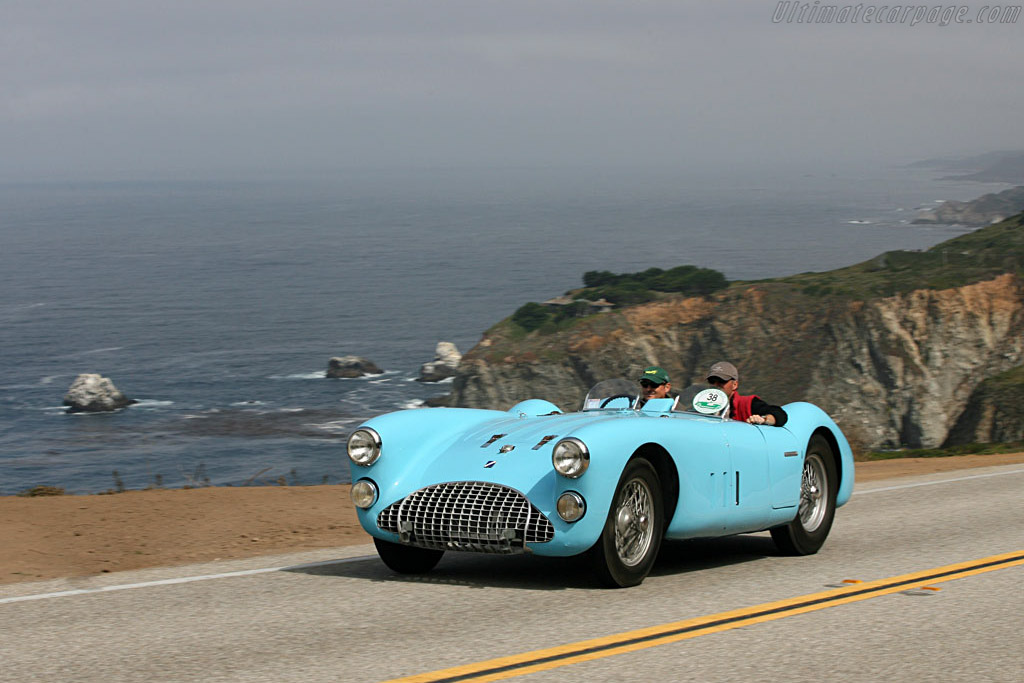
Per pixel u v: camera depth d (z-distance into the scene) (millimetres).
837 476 10797
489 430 9031
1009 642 6664
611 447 7965
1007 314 133875
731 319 147000
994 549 10664
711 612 7480
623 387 9867
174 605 7832
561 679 5672
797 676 5793
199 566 9648
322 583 8711
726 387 10164
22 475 129750
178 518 12312
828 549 10719
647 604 7754
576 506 7797
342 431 161375
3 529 11297
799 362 138875
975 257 148625
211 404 189625
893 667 6020
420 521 8289
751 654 6285
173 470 131125
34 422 173125
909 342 133375
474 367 155500
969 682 5730
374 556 10180
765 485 9469
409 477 8578
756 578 8938
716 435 9055
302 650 6379
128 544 10945
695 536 8969
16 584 8773
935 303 134125
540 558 9812
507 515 7977
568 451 7793
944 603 7910
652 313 152625
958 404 131625
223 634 6844
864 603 7891
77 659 6203
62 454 144750
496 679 5672
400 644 6512
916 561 9906
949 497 15672
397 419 8984
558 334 157500
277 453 143750
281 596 8148
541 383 153125
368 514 8531
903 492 16359
